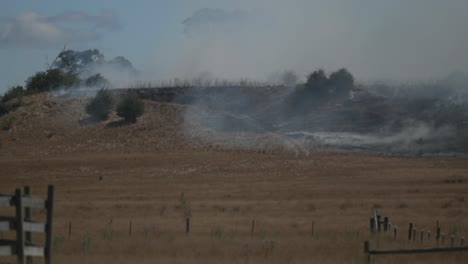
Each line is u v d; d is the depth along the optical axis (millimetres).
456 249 82375
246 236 117875
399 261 85938
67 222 146000
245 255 90500
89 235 114250
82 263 80062
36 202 63031
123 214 168375
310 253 93500
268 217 158875
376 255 89875
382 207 181125
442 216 158875
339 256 90250
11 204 61531
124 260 83438
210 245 101438
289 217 158250
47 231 63812
